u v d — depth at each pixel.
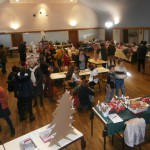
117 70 5.56
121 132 3.67
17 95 4.51
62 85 7.23
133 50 10.45
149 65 10.01
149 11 9.24
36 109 5.49
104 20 14.91
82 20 15.53
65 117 2.66
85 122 4.68
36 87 5.34
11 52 13.66
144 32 10.85
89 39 16.22
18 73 4.36
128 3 9.69
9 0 13.34
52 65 8.04
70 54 10.12
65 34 15.43
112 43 9.48
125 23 12.20
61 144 2.64
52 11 14.59
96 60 8.05
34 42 14.82
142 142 3.52
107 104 3.77
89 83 5.99
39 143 2.66
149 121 3.63
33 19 14.33
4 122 4.83
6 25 13.88
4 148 2.57
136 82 7.47
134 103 3.71
